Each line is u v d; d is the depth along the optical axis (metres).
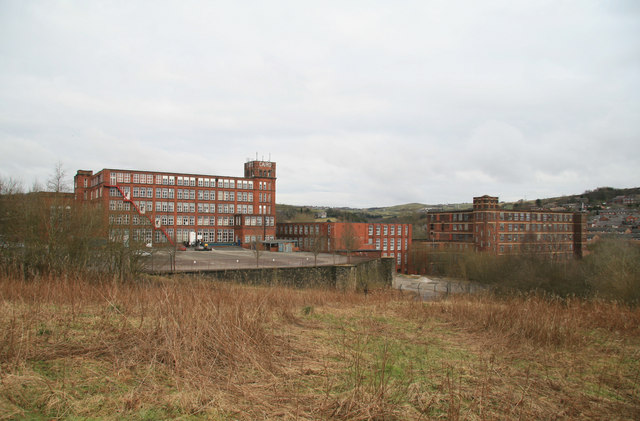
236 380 7.79
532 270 55.09
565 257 93.50
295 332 12.45
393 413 6.89
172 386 7.32
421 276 83.81
